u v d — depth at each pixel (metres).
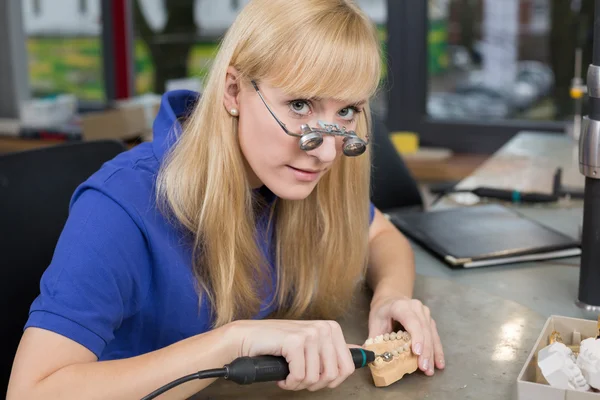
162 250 1.02
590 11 2.81
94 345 0.91
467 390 0.94
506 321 1.14
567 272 1.36
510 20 2.93
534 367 0.93
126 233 0.98
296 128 0.95
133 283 1.00
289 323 0.92
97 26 3.53
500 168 2.13
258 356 0.89
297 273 1.18
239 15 0.98
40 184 1.29
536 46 2.93
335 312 1.21
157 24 3.41
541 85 2.96
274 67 0.92
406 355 0.98
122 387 0.86
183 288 1.05
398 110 3.15
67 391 0.85
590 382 0.86
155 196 1.03
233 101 1.00
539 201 1.80
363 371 1.00
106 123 2.82
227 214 1.03
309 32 0.91
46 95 3.66
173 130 1.08
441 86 3.11
